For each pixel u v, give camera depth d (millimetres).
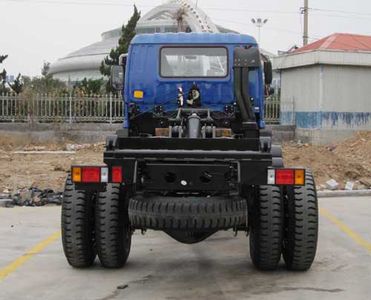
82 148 22500
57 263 7715
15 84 31297
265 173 6379
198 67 8227
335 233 9766
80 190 6676
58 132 24734
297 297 6285
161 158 6398
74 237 7141
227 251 8508
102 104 25516
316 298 6250
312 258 7121
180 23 31750
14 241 9000
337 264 7703
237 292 6477
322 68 25000
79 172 6457
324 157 17531
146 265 7680
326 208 12406
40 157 19844
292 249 7074
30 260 7855
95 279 6980
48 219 10789
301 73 26219
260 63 7828
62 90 26453
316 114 25219
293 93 26844
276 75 29375
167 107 8234
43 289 6574
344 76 25250
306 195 7016
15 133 24266
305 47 28438
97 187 6465
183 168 6387
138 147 6613
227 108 8078
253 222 7035
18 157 19734
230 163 6402
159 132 7598
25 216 11094
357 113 25453
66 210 7145
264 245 6973
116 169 6422
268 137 7289
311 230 6965
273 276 7117
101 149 21844
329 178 15992
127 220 7305
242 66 7258
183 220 6188
